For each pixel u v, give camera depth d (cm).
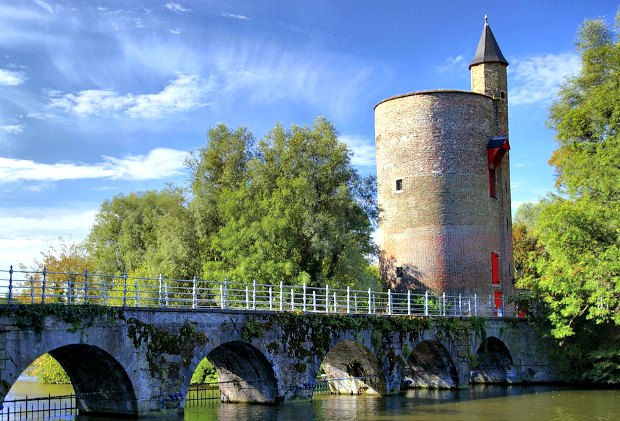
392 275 4572
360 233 4619
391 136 4650
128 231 6278
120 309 2297
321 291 4334
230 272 4247
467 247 4425
